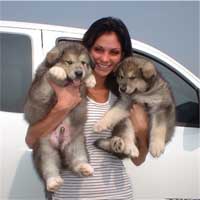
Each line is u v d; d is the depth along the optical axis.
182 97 1.73
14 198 1.47
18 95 1.53
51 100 1.29
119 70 1.45
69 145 1.33
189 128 1.68
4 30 1.58
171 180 1.63
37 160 1.37
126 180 1.24
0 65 1.55
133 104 1.46
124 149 1.33
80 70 1.27
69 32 1.63
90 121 1.25
